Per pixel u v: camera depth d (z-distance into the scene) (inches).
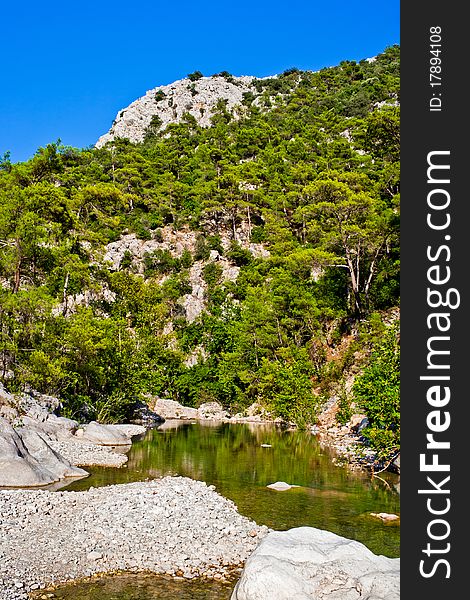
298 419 1599.4
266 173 3491.6
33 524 605.6
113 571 497.7
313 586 371.2
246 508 704.4
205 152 4116.6
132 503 676.7
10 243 1628.9
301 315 1996.8
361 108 4276.6
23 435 922.1
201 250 3122.5
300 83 6053.2
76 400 1476.4
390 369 887.7
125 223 3358.8
